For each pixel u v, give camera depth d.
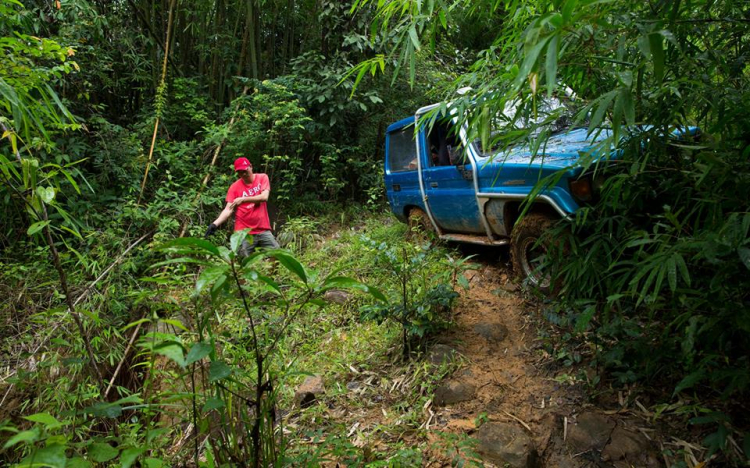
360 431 2.43
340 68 7.30
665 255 1.70
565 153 3.05
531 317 3.21
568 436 2.18
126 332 4.05
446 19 2.10
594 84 2.09
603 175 2.75
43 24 5.89
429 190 4.50
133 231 5.67
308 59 7.43
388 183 5.36
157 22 8.24
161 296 2.33
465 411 2.45
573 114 2.32
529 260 3.51
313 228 6.30
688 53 2.05
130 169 6.30
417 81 7.98
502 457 2.07
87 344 1.67
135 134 6.45
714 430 1.98
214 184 6.53
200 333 1.26
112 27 7.31
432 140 4.54
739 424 1.97
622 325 2.35
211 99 8.05
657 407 2.20
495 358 2.88
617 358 2.28
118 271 4.71
